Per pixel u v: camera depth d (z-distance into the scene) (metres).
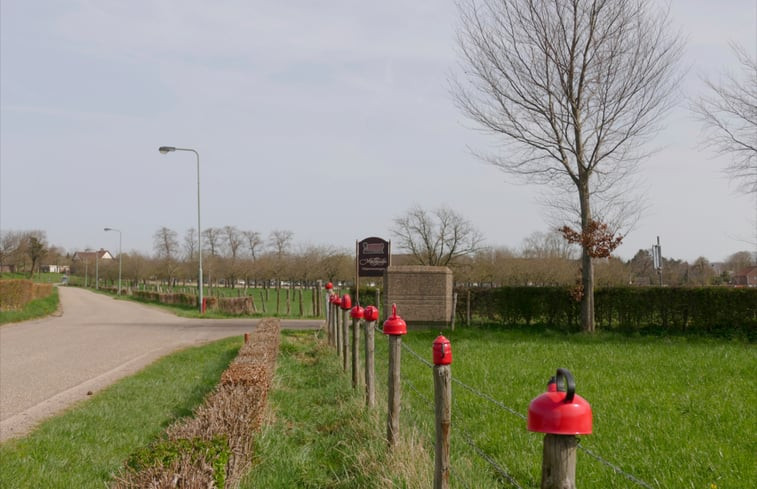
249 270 63.72
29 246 97.38
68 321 30.02
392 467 5.35
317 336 18.69
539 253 51.06
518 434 6.84
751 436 6.71
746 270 64.94
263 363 8.34
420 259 42.31
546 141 20.98
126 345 18.59
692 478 5.39
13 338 20.89
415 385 9.71
